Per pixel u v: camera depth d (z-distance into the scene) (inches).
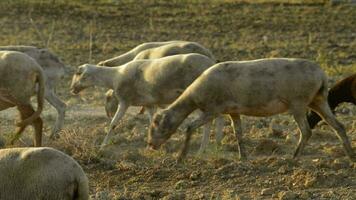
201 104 752.3
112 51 1669.5
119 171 707.4
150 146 772.0
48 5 2102.6
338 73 1423.5
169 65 847.1
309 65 740.7
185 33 1886.1
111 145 857.5
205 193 642.2
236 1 2224.4
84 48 1690.5
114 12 2078.0
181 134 914.7
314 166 707.4
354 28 1929.1
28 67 781.9
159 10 2108.8
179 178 682.2
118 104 951.6
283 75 733.3
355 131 933.8
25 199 500.1
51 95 954.1
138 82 867.4
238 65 744.3
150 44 1041.5
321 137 884.0
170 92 848.9
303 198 620.1
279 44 1758.1
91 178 694.5
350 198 619.2
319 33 1882.4
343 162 714.8
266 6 2164.1
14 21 1963.6
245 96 736.3
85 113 1067.9
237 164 700.7
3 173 503.2
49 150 506.0
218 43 1776.6
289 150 821.9
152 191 644.1
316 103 757.9
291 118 1016.9
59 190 496.7
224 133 909.8
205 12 2095.2
